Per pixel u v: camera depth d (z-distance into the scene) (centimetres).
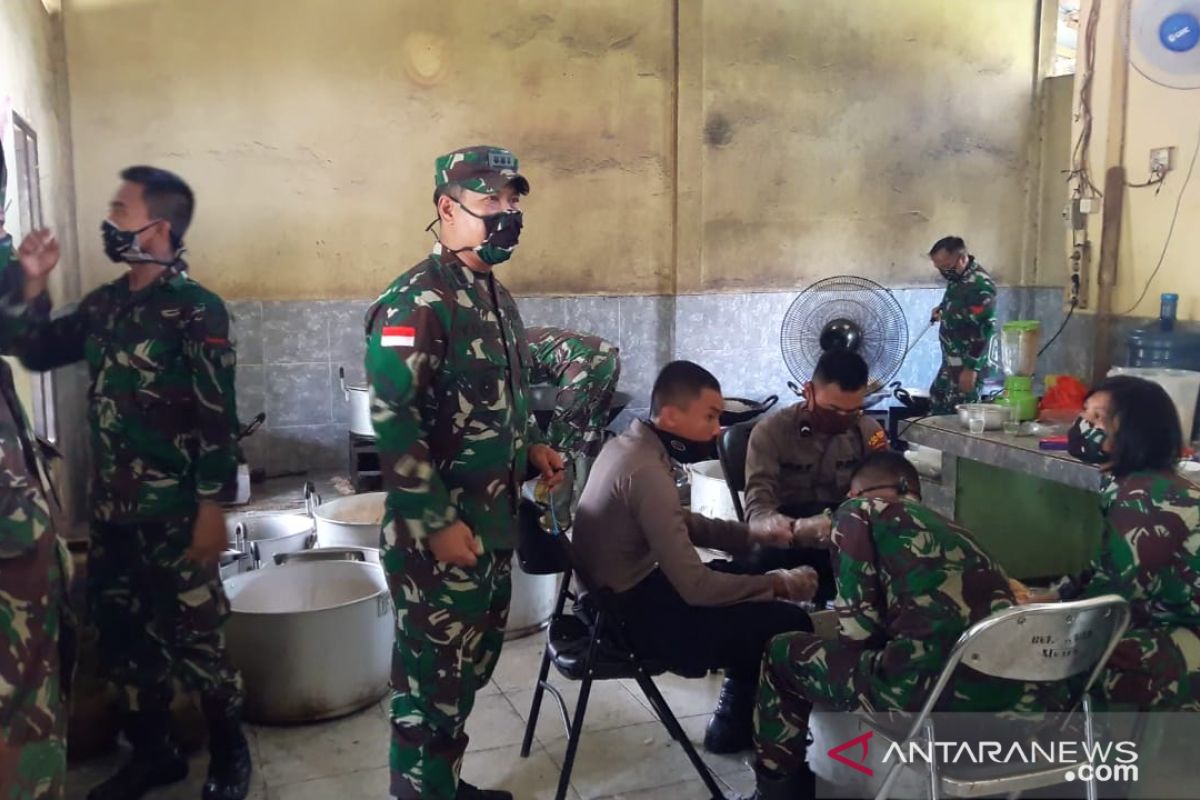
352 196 547
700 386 244
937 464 366
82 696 259
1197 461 291
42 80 435
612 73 592
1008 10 681
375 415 196
